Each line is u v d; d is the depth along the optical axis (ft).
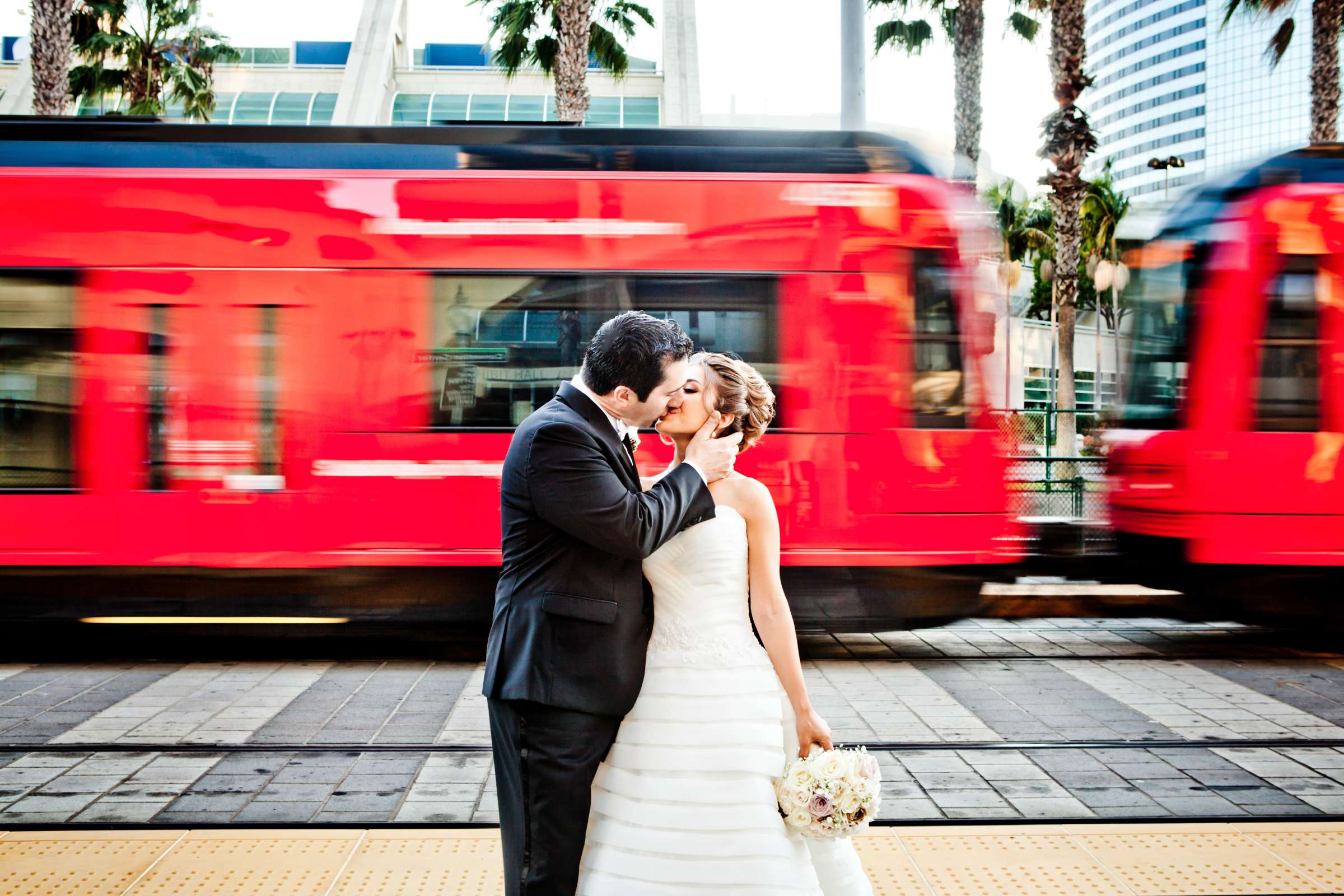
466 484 20.83
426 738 16.71
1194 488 22.53
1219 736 16.80
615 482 7.72
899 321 21.25
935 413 21.30
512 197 21.12
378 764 15.40
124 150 21.16
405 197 21.02
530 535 8.02
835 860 8.48
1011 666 21.67
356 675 20.81
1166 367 23.52
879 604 21.31
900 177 21.52
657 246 21.17
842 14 30.12
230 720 17.63
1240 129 363.35
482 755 15.84
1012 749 16.15
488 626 21.01
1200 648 23.41
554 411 8.08
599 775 8.30
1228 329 22.31
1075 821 13.12
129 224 20.67
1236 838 12.41
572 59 47.34
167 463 20.67
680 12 106.73
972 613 21.83
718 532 8.23
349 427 20.77
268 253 20.76
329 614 20.79
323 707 18.45
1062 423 51.80
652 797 7.99
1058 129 60.70
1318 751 16.05
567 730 7.88
